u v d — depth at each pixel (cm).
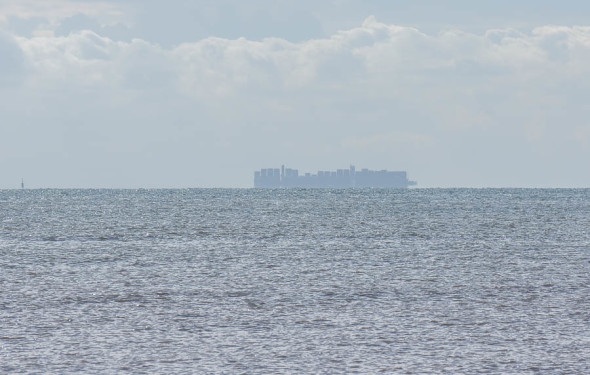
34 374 12250
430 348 13775
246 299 18300
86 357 13138
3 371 12381
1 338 14300
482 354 13412
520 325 15488
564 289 19700
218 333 14800
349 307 17325
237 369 12538
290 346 13875
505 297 18562
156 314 16500
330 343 14088
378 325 15488
